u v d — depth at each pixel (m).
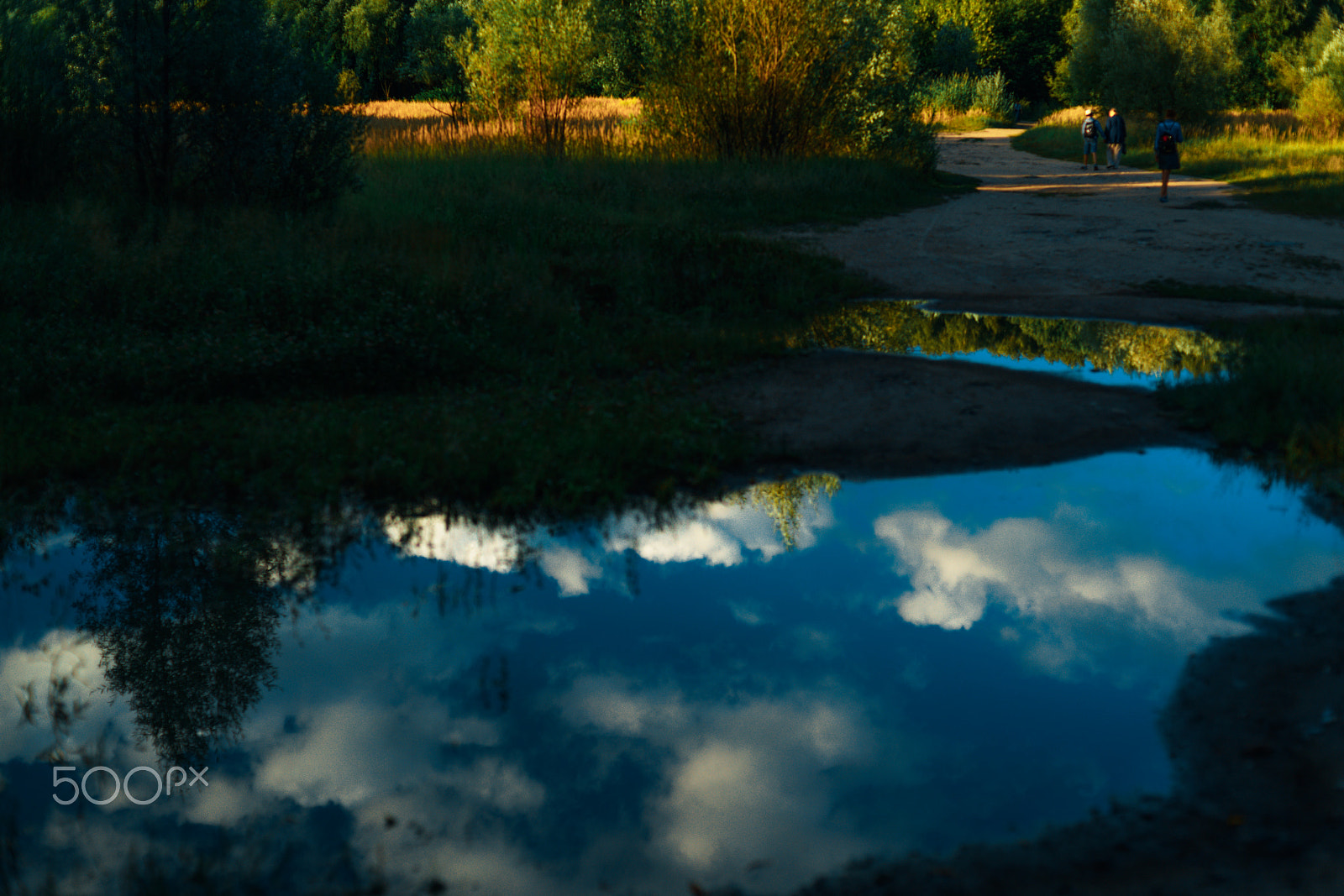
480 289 9.77
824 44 22.56
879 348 9.17
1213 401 6.81
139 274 9.30
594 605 4.39
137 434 6.41
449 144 23.94
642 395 7.55
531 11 24.72
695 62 22.81
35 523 5.39
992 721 3.35
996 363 8.51
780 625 4.15
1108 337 9.45
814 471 6.09
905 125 24.88
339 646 4.04
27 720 3.52
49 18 12.50
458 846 2.77
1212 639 3.84
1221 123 34.88
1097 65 44.78
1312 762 2.97
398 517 5.46
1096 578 4.48
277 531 5.28
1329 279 11.79
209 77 12.43
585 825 2.84
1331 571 4.42
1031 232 15.72
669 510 5.55
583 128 25.56
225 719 3.49
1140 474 5.84
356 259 10.16
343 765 3.18
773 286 11.59
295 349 7.98
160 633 4.17
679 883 2.60
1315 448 5.87
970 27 71.44
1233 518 5.12
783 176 19.31
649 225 13.70
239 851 2.76
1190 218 16.83
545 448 6.06
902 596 4.38
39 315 8.73
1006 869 2.60
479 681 3.73
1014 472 5.94
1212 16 33.72
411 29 65.31
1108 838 2.71
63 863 2.72
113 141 12.40
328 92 13.41
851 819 2.84
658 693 3.62
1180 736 3.20
